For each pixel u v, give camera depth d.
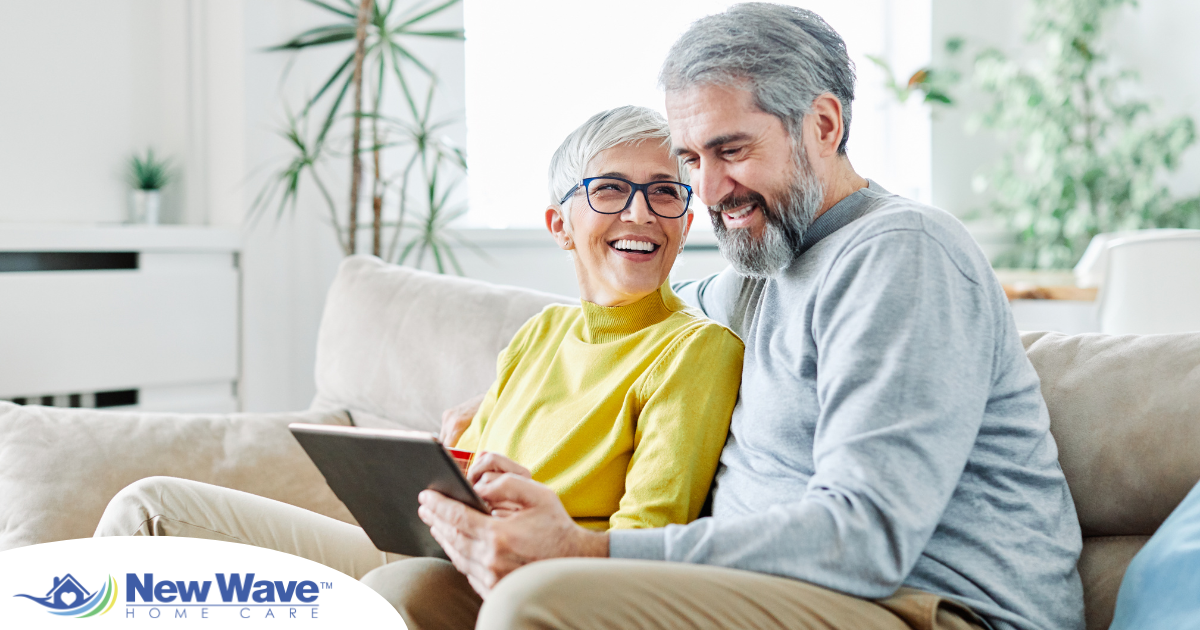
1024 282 3.12
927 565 0.96
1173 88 4.28
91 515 1.56
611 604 0.82
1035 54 4.63
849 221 1.11
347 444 0.97
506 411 1.38
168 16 3.01
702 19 1.12
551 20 3.47
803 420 1.04
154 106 3.03
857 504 0.87
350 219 2.82
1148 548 0.98
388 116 3.14
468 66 3.33
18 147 2.80
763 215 1.11
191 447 1.70
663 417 1.14
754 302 1.29
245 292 2.91
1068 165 4.16
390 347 1.86
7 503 1.56
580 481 1.19
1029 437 1.04
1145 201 4.03
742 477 1.10
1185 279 2.61
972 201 4.56
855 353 0.94
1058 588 0.99
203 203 3.02
